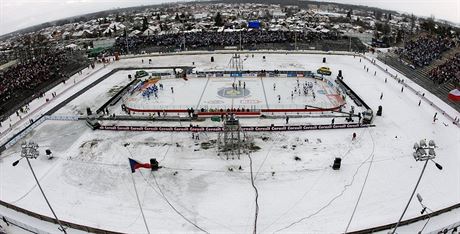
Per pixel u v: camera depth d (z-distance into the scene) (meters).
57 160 41.91
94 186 36.12
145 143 45.34
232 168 38.59
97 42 115.69
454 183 35.16
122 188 35.56
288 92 64.50
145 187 35.56
